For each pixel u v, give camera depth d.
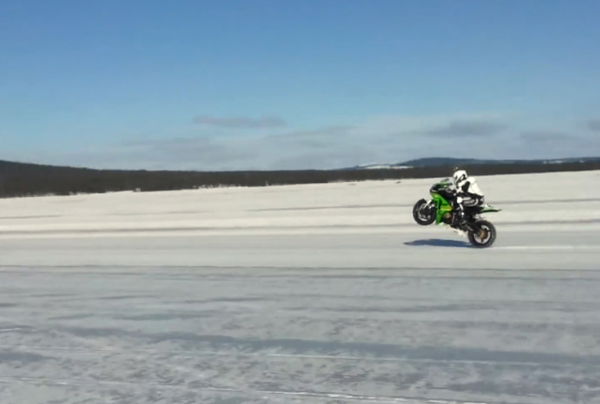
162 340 6.50
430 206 14.43
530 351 5.73
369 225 17.84
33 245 16.84
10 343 6.59
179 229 19.39
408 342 6.12
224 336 6.56
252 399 4.82
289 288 8.95
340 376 5.25
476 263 10.45
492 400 4.66
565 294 7.89
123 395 5.00
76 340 6.64
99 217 27.11
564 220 16.70
